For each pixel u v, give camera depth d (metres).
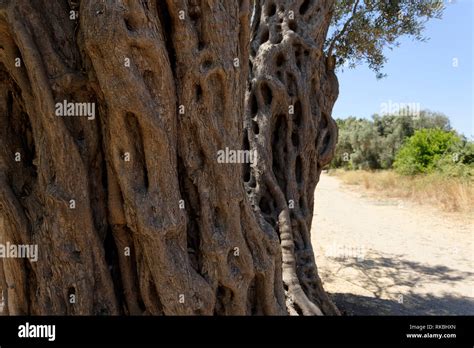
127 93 2.63
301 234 5.36
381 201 17.92
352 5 8.07
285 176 5.36
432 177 18.12
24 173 3.17
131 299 3.13
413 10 7.56
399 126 33.12
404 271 8.73
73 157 2.81
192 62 3.04
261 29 5.63
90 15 2.58
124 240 3.10
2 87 3.10
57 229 2.82
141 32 2.64
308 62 5.49
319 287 5.22
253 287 3.62
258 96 5.27
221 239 3.16
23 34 2.68
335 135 6.05
